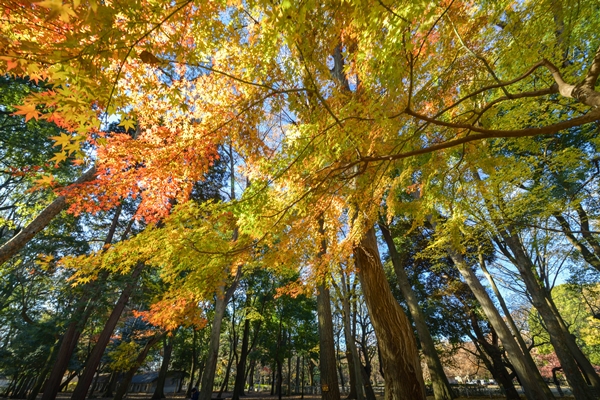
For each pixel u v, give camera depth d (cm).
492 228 691
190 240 342
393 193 477
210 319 1964
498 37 393
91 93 196
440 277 1819
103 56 188
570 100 516
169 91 289
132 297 1405
